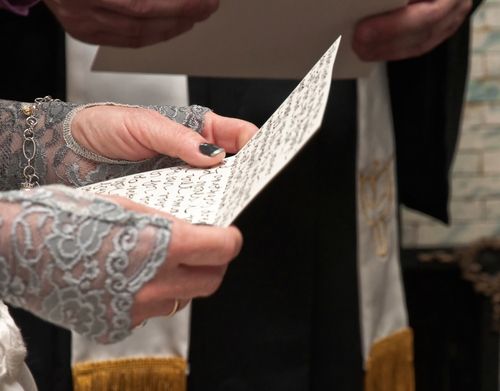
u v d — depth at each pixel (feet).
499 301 5.73
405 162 5.13
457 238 6.29
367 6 4.23
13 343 3.17
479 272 5.83
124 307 3.03
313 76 3.21
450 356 6.07
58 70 4.53
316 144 4.72
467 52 4.91
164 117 3.58
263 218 4.68
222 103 4.65
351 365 4.89
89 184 3.65
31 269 3.01
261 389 4.77
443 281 5.99
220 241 3.04
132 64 4.31
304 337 4.78
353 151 4.82
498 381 5.90
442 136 4.96
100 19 4.12
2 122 3.69
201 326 4.67
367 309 4.90
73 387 4.58
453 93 4.92
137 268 3.02
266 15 4.17
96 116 3.60
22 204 3.02
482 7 6.02
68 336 4.52
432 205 5.19
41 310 3.06
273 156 3.05
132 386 4.63
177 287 3.07
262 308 4.72
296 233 4.72
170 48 4.25
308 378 4.83
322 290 4.83
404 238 6.28
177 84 4.61
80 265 3.01
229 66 4.38
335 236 4.81
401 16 4.32
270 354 4.76
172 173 3.45
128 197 3.34
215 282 3.11
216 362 4.72
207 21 4.16
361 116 4.82
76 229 3.01
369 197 4.89
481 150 6.19
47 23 4.50
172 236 3.03
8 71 4.52
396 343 5.04
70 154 3.66
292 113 3.17
